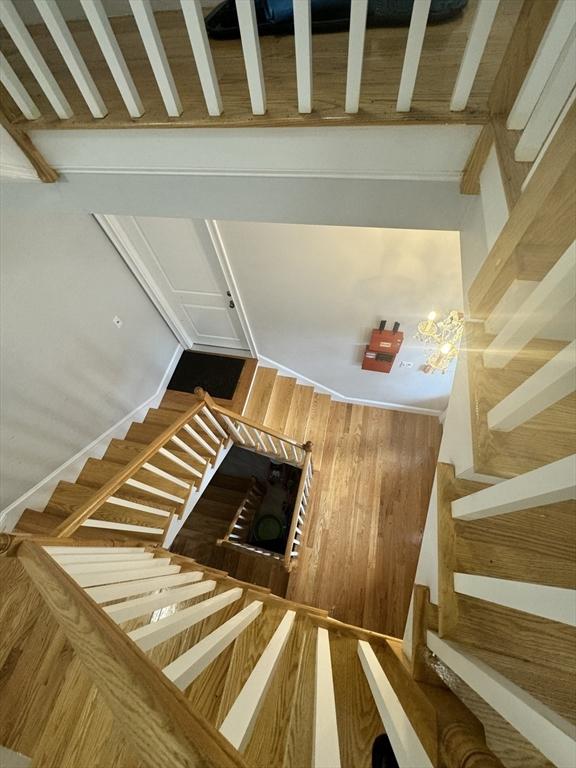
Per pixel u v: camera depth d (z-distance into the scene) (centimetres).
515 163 87
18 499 226
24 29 103
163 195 147
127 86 110
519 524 94
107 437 302
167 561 179
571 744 43
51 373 232
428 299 246
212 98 106
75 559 120
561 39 71
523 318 73
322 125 105
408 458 373
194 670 78
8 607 134
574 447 82
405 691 90
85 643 60
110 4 171
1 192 162
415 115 98
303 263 249
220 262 267
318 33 135
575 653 80
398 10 127
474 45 80
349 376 371
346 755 88
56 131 131
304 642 124
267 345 365
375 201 126
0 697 112
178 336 379
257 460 439
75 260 230
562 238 74
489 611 88
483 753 63
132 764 97
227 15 141
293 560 301
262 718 96
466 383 102
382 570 308
